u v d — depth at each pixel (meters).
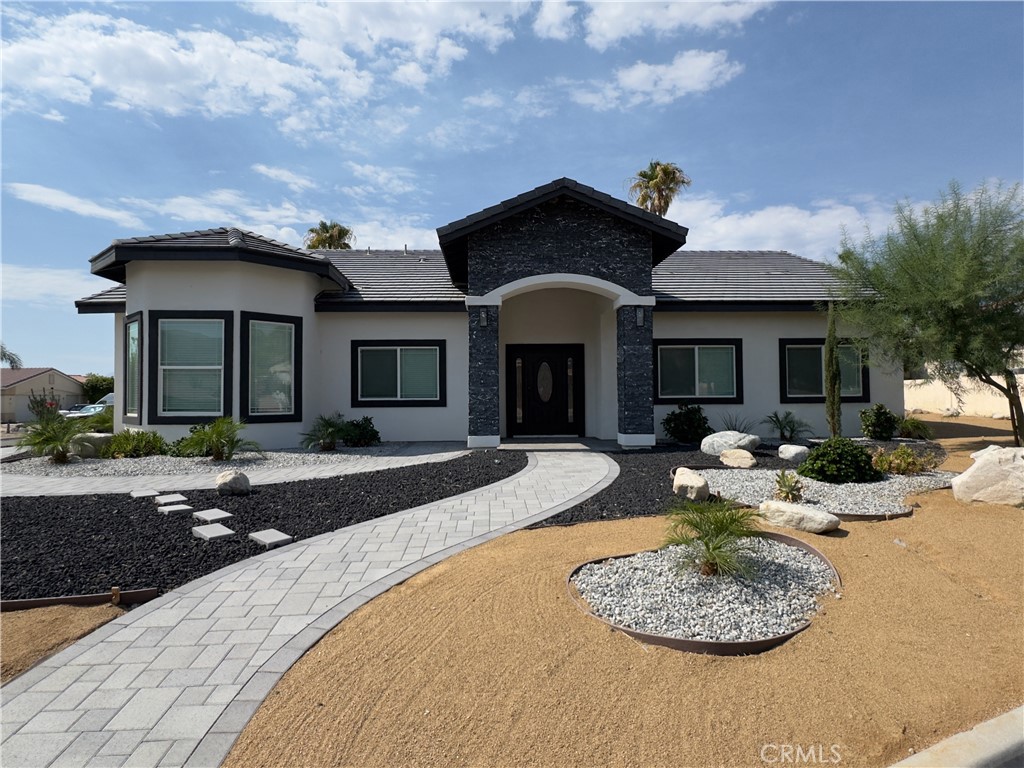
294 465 10.78
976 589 4.91
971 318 11.07
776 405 15.05
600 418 15.14
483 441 12.57
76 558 5.56
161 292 12.32
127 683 3.52
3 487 8.84
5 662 3.78
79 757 2.87
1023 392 18.75
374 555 5.66
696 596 4.41
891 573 5.12
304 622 4.26
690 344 15.04
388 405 14.70
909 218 11.94
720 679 3.52
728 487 8.30
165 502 7.57
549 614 4.25
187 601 4.64
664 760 2.86
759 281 16.48
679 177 27.83
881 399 15.19
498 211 12.20
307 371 13.83
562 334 15.73
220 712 3.23
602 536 6.16
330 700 3.31
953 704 3.37
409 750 2.89
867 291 12.62
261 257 12.38
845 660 3.77
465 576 5.05
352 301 14.39
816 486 8.00
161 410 12.35
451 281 16.03
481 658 3.70
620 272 12.70
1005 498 7.02
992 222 11.08
